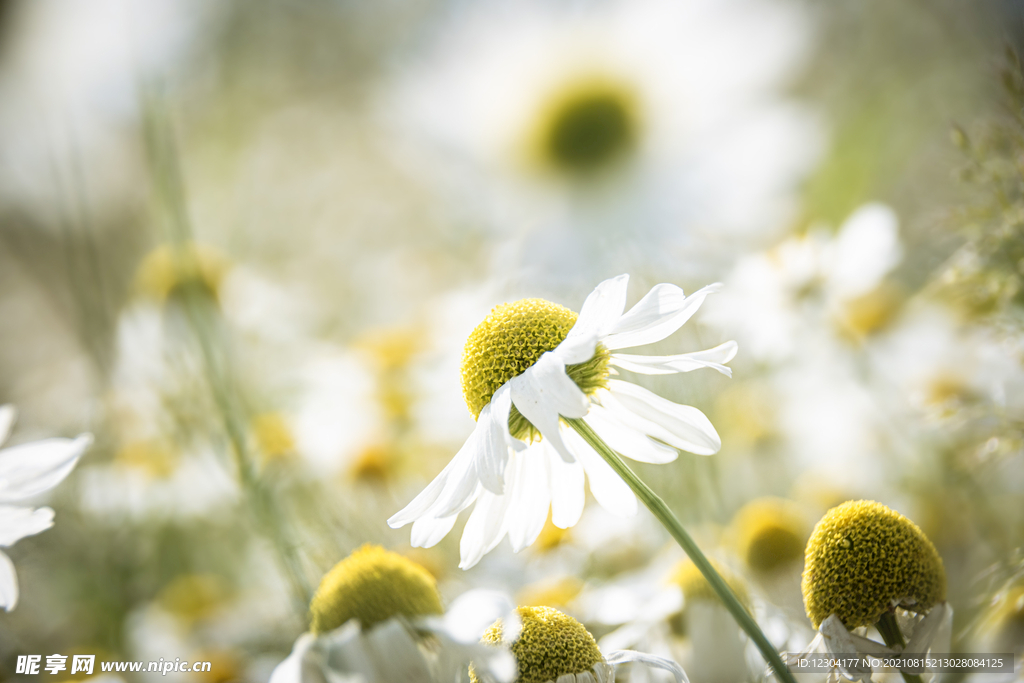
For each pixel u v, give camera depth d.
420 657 0.15
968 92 0.25
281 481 0.22
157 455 0.25
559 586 0.18
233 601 0.23
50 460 0.16
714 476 0.20
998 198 0.17
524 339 0.15
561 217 0.24
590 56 0.24
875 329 0.21
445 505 0.14
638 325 0.15
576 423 0.14
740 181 0.23
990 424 0.17
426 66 0.26
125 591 0.24
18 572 0.23
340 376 0.24
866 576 0.14
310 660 0.15
